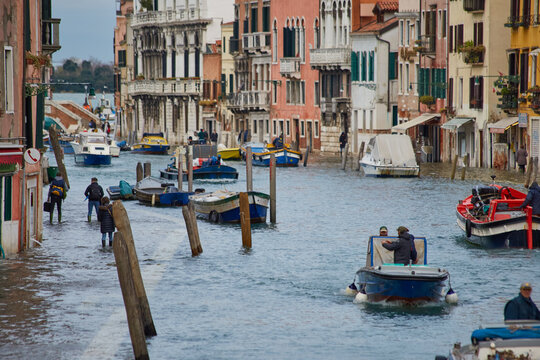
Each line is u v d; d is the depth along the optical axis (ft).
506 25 391.65
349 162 496.23
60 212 265.13
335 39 568.41
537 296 168.45
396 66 522.88
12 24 193.88
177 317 155.94
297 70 600.80
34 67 214.48
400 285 157.58
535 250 208.23
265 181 403.34
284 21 614.34
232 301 167.43
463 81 443.32
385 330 147.43
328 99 564.71
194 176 417.28
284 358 134.00
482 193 234.79
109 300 164.76
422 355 134.72
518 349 101.45
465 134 444.14
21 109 200.75
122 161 542.98
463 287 175.94
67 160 549.95
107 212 220.02
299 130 604.08
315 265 200.75
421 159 479.41
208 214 275.18
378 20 540.11
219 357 134.31
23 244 208.44
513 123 391.65
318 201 314.96
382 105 524.52
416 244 170.30
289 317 155.74
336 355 135.03
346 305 163.73
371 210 288.92
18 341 139.95
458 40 447.42
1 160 182.29
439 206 294.25
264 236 241.76
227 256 211.82
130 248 143.95
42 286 174.81
